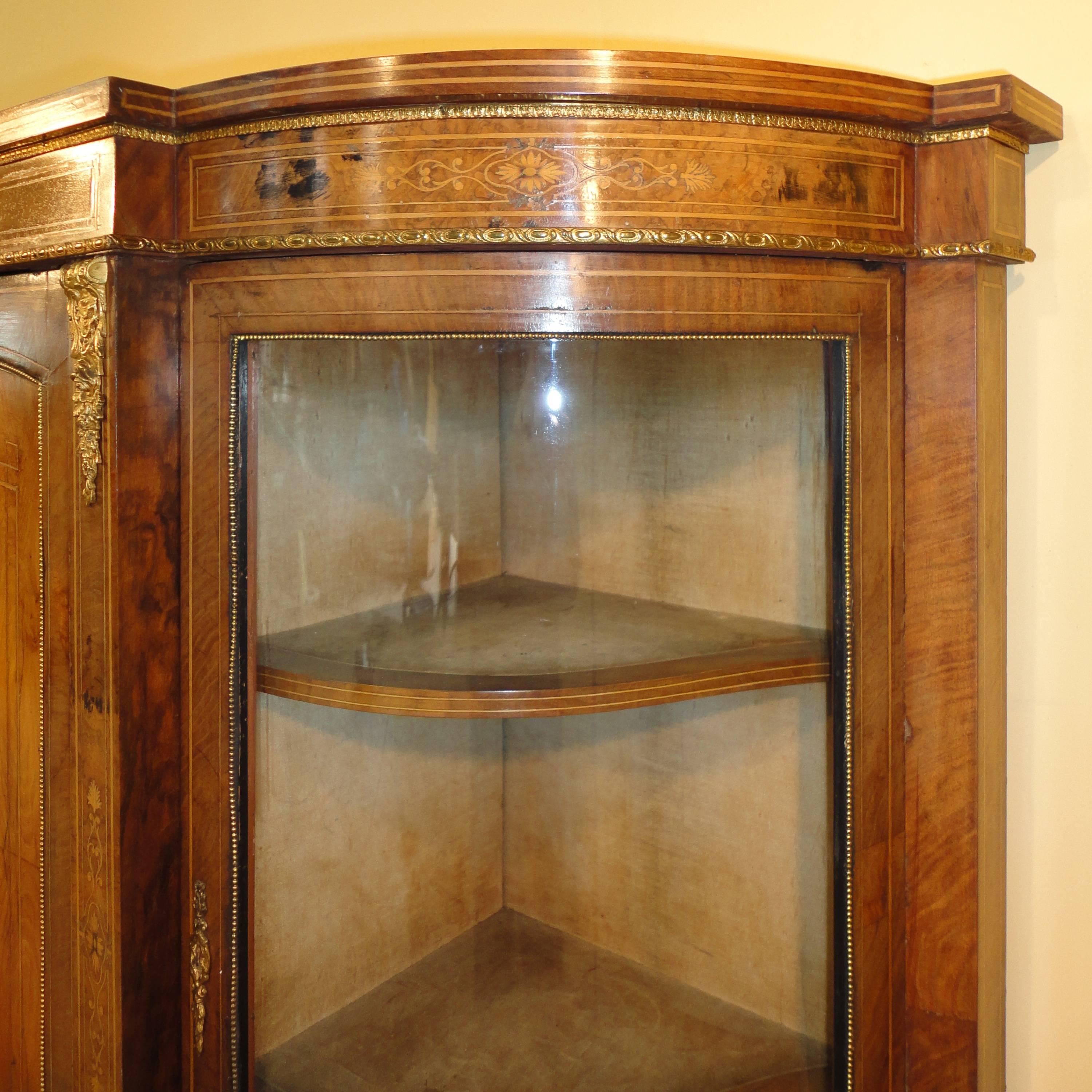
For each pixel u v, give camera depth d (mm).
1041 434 1066
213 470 913
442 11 1322
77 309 896
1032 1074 1120
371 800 933
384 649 922
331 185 847
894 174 914
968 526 945
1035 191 1050
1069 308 1040
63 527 967
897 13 1095
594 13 1255
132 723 908
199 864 940
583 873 945
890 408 949
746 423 920
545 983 950
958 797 970
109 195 867
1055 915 1096
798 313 892
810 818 964
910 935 1000
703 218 840
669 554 924
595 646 924
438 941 951
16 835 1068
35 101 914
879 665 960
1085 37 1008
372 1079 947
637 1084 952
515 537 911
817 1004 978
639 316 853
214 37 1451
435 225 831
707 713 943
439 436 896
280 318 882
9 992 1101
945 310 938
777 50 1161
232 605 923
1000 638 1025
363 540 913
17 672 1049
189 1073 956
